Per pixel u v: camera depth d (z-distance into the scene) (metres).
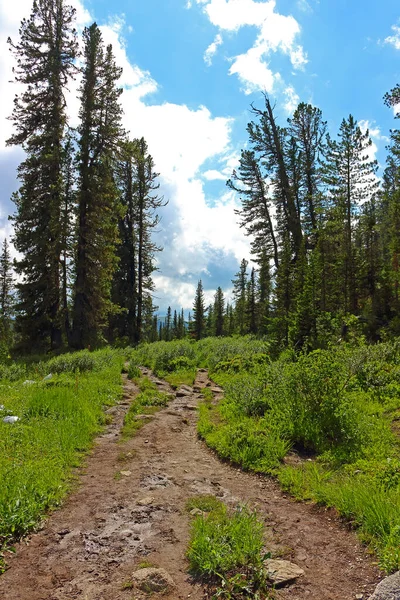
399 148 24.78
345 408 6.94
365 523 3.99
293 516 4.47
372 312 23.27
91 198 22.52
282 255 19.44
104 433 7.86
